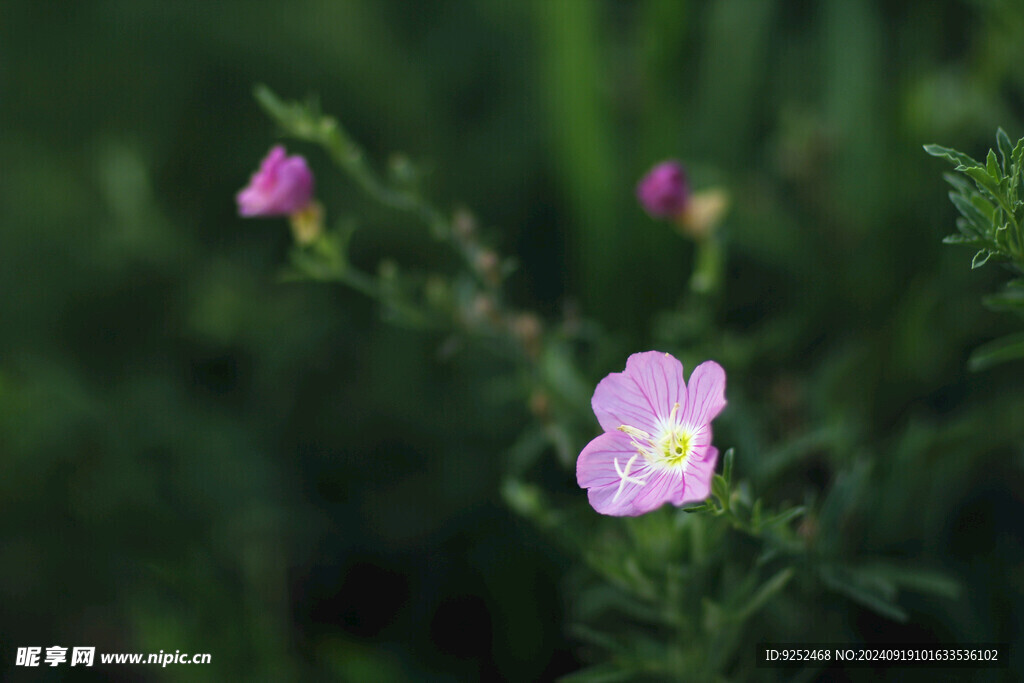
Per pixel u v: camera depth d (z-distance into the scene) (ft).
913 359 2.63
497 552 2.63
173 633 2.51
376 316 2.83
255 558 2.63
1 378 2.60
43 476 2.60
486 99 3.19
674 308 2.77
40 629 2.61
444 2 3.27
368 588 2.67
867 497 2.48
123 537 2.61
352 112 3.04
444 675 2.58
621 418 2.15
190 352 2.79
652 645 2.31
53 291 2.77
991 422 2.47
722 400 2.06
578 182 2.78
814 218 2.77
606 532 2.36
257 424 2.73
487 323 2.43
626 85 3.12
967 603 2.49
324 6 2.98
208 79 3.08
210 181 3.04
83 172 2.93
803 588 2.35
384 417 2.75
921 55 2.78
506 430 2.71
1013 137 2.64
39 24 3.01
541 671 2.57
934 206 2.69
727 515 2.11
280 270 2.88
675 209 2.49
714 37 2.94
